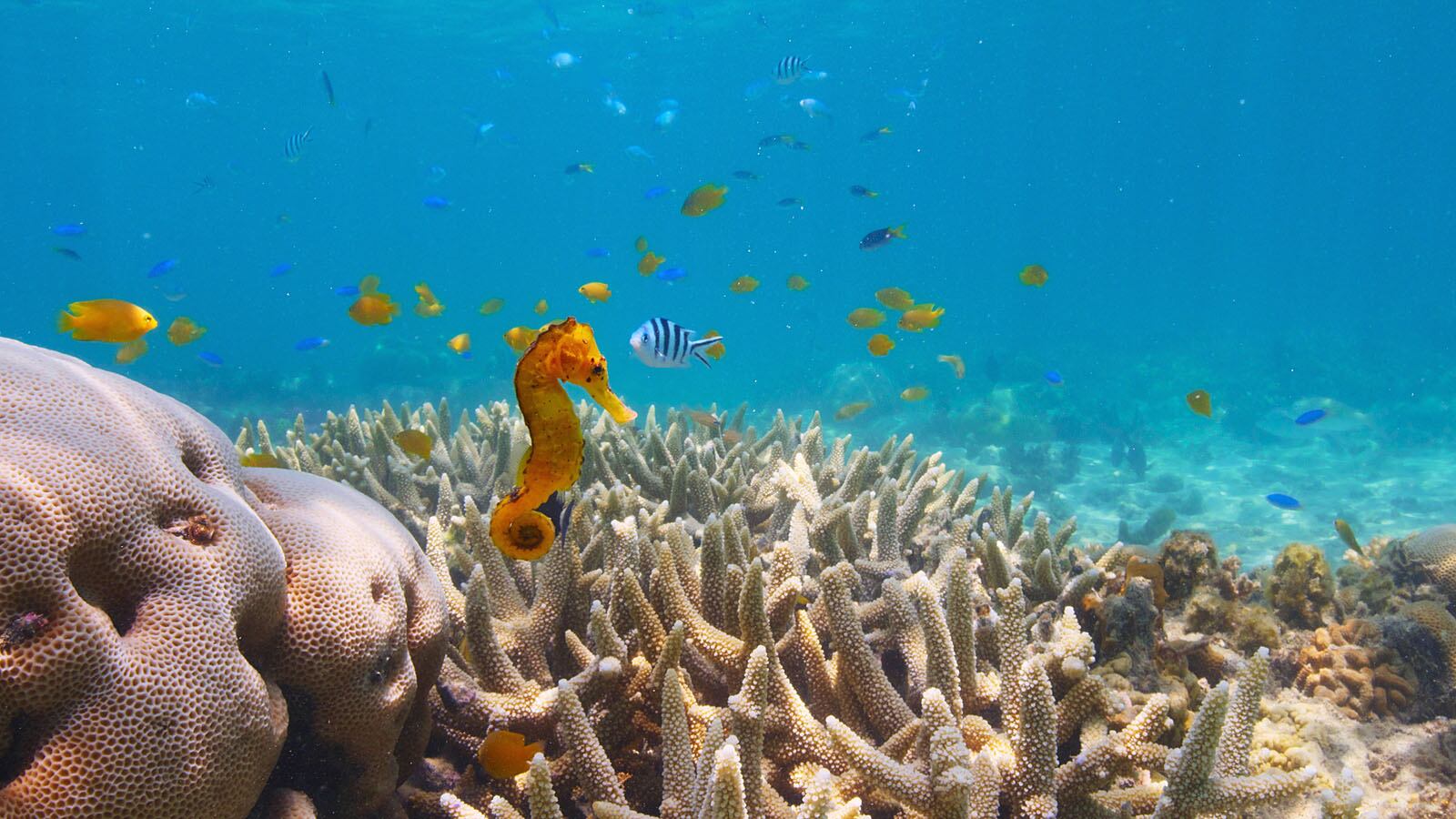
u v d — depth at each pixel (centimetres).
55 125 1416
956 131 1900
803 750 54
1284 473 287
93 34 754
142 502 40
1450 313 806
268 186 2064
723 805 38
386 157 1808
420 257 1719
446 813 49
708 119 1580
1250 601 92
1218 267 1780
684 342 99
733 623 60
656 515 78
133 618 39
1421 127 1964
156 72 986
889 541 83
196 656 38
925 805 45
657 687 54
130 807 36
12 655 34
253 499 51
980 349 645
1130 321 925
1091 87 1391
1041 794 50
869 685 56
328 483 56
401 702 49
